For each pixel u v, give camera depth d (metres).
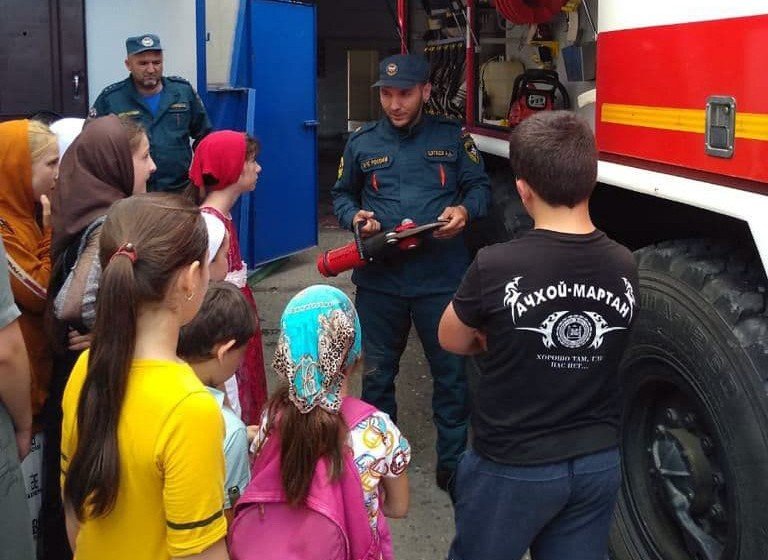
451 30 4.84
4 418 2.02
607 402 2.08
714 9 2.27
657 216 3.06
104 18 5.86
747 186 2.19
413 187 3.40
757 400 2.24
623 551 2.81
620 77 2.71
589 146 2.04
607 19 2.77
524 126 2.08
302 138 7.32
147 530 1.61
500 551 2.10
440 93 4.85
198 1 5.96
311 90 7.34
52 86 5.88
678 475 2.61
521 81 3.66
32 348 2.51
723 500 2.52
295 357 1.84
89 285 2.27
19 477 2.03
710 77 2.30
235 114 6.37
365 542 1.87
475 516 2.13
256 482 1.88
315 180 7.58
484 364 2.10
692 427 2.61
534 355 2.00
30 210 2.60
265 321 6.07
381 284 3.46
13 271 2.44
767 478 2.23
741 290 2.36
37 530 2.52
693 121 2.37
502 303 2.00
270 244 7.07
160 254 1.61
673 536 2.70
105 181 2.42
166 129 5.26
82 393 1.62
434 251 3.41
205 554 1.59
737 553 2.34
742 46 2.18
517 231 3.79
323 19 18.97
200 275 1.70
